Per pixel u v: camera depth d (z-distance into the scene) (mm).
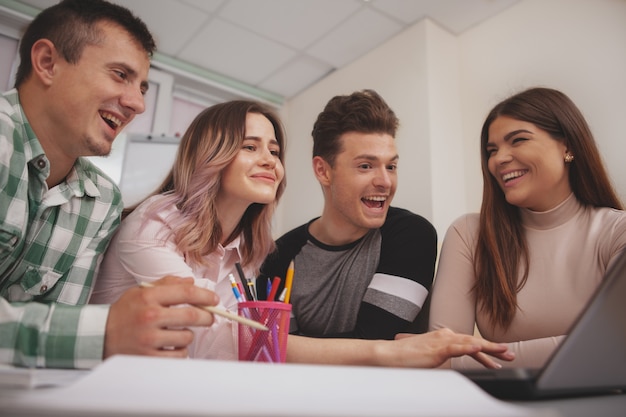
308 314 1139
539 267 982
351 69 2955
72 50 784
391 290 1027
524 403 325
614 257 852
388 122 1147
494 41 2457
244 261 969
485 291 1021
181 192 875
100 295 884
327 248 1184
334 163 1160
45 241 828
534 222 1030
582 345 336
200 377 237
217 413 191
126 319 457
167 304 464
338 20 2576
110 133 845
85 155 852
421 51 2512
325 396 224
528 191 993
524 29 2314
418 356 565
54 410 186
